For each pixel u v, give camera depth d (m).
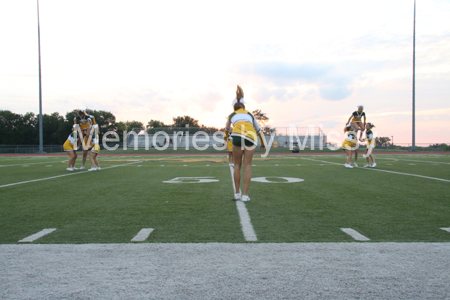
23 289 1.96
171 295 1.86
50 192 5.96
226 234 3.09
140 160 17.72
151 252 2.58
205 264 2.32
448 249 2.62
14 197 5.41
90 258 2.45
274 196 5.38
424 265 2.28
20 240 2.94
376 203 4.73
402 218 3.76
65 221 3.69
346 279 2.06
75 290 1.94
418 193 5.66
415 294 1.87
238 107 5.24
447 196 5.35
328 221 3.62
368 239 2.90
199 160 17.50
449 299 1.82
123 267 2.28
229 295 1.86
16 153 36.34
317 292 1.89
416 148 35.75
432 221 3.61
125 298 1.84
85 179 8.09
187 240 2.90
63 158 21.48
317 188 6.33
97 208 4.45
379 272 2.17
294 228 3.31
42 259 2.44
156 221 3.66
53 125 60.91
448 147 34.88
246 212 4.12
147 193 5.78
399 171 9.97
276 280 2.05
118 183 7.26
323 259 2.40
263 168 11.40
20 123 60.56
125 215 3.98
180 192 5.88
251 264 2.31
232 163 13.16
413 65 31.50
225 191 5.97
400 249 2.62
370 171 10.04
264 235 3.05
